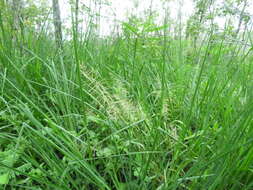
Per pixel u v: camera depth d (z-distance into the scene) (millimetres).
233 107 1127
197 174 838
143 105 1225
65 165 856
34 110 1204
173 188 768
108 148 1006
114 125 1089
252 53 1671
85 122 1012
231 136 812
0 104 1235
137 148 1041
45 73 1623
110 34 2467
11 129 1123
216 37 1698
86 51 1811
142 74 1661
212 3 1852
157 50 2186
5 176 758
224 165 761
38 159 1001
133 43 2189
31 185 847
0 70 1443
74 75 1414
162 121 1186
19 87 1353
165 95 1287
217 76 1337
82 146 968
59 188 724
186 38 2451
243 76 1392
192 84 1539
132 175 975
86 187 873
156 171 905
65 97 1180
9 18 1746
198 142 926
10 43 1604
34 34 1874
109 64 1876
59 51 1848
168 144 1068
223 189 819
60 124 1065
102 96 1170
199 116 1194
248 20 1663
